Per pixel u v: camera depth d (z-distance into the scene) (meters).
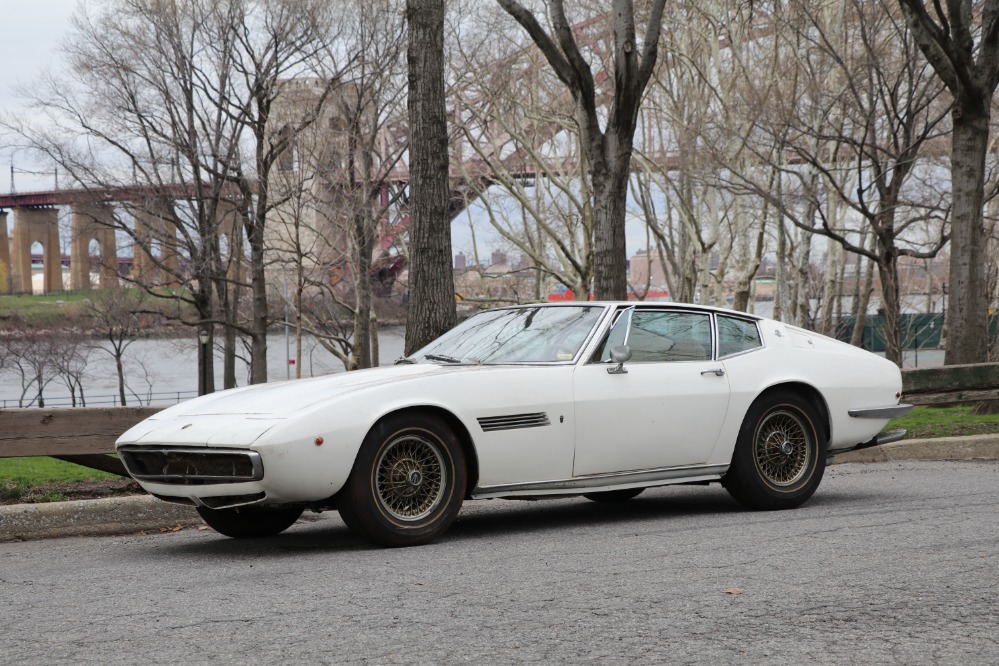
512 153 31.50
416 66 10.67
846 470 9.66
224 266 35.34
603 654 3.31
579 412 6.12
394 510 5.56
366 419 5.40
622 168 13.74
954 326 15.79
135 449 5.66
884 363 7.56
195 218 32.53
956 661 3.23
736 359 6.86
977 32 18.59
